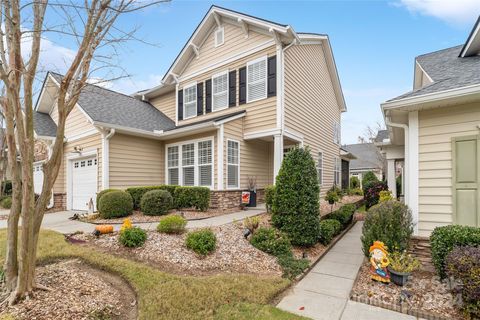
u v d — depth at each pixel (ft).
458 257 10.98
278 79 30.99
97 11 10.58
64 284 11.62
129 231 16.88
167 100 47.26
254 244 17.99
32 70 9.82
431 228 15.38
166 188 30.96
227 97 36.06
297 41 31.09
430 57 25.96
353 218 32.68
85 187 35.24
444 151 15.17
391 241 14.76
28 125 9.84
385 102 15.66
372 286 13.04
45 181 10.64
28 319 8.88
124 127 31.65
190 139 34.37
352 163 92.17
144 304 10.18
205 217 25.55
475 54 21.17
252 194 33.55
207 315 9.64
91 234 19.33
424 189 15.69
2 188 49.55
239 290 11.55
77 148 35.29
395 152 35.99
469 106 14.53
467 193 14.42
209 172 32.32
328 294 12.26
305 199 19.25
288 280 13.30
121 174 32.89
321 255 18.22
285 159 20.58
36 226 10.54
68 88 10.85
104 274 13.34
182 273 13.48
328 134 48.14
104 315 9.70
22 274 9.90
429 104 14.90
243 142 34.19
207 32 38.47
